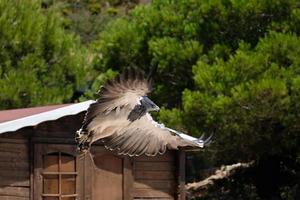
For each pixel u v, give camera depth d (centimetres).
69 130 1659
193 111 2119
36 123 1590
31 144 1620
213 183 2648
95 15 4309
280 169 2525
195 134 2144
